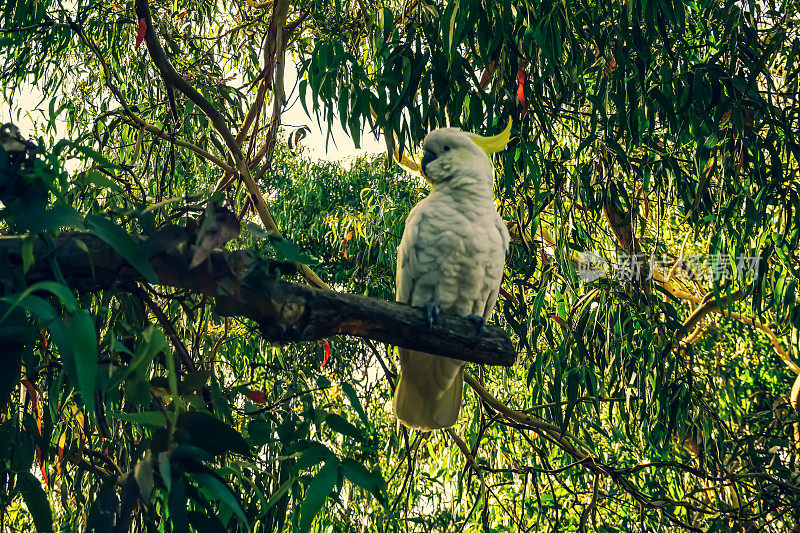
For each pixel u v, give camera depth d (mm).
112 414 1519
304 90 3252
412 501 4848
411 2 3828
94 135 3988
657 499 4391
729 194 3730
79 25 3777
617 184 3805
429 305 2201
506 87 3416
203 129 4367
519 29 3420
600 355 4059
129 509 1390
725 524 4395
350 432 1818
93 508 1554
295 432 1860
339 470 1584
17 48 3965
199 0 4719
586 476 5422
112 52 4293
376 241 4910
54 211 1282
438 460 5312
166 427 1498
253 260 1633
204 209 1526
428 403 3109
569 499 5184
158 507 2514
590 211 4129
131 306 3301
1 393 1223
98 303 3156
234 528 2420
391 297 4859
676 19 3346
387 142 3346
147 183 4172
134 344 2225
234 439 1497
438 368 2896
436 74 3346
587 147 3801
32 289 1068
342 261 6344
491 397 4418
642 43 3357
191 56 4688
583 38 3588
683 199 3857
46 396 3000
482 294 2990
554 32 3156
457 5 3023
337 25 4160
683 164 4230
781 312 4012
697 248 4758
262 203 3633
